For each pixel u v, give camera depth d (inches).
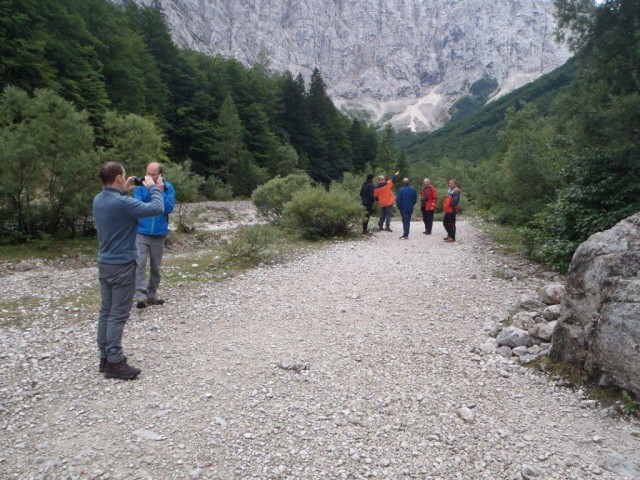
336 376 174.2
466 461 123.3
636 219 173.8
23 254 425.7
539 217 399.9
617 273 158.1
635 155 314.0
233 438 131.6
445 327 229.0
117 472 115.6
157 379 169.9
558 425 141.6
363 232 577.9
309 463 121.1
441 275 341.1
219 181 1820.9
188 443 128.9
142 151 761.6
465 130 5585.6
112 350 167.6
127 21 2053.4
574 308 172.2
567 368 171.0
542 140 510.9
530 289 297.0
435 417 145.9
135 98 1686.8
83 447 126.1
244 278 336.5
